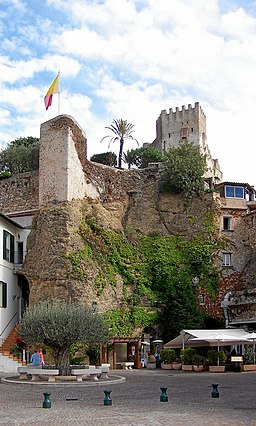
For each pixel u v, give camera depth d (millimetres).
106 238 52562
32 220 51281
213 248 55875
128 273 51688
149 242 56281
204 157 61844
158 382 30016
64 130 53031
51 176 52750
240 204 58406
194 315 50125
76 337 30500
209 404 18969
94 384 27906
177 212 58531
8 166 75562
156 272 53312
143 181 59906
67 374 30438
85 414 16344
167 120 108562
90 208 53875
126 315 48750
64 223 49094
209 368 40781
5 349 42844
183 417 15516
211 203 57500
